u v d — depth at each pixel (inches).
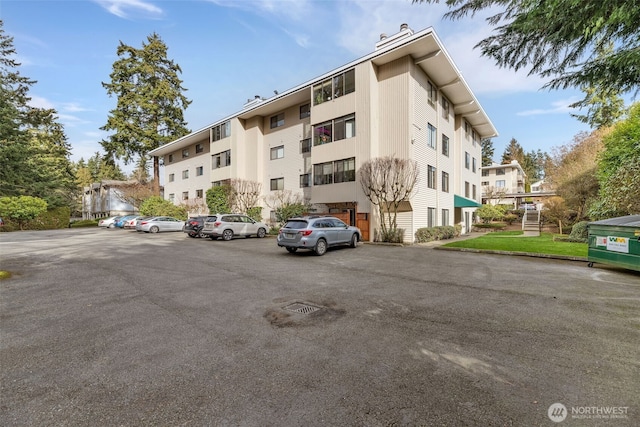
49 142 1636.3
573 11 179.8
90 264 384.5
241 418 96.8
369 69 683.4
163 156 1617.9
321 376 121.6
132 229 1147.9
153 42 1525.6
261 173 1041.5
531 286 264.4
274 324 180.2
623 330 165.5
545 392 109.0
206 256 452.4
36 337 164.6
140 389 114.5
